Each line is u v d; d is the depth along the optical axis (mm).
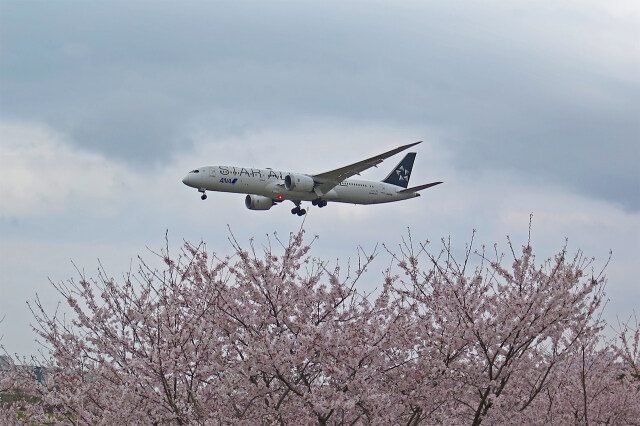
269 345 19625
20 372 24656
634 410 27750
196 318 22016
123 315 23078
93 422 22250
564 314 21391
